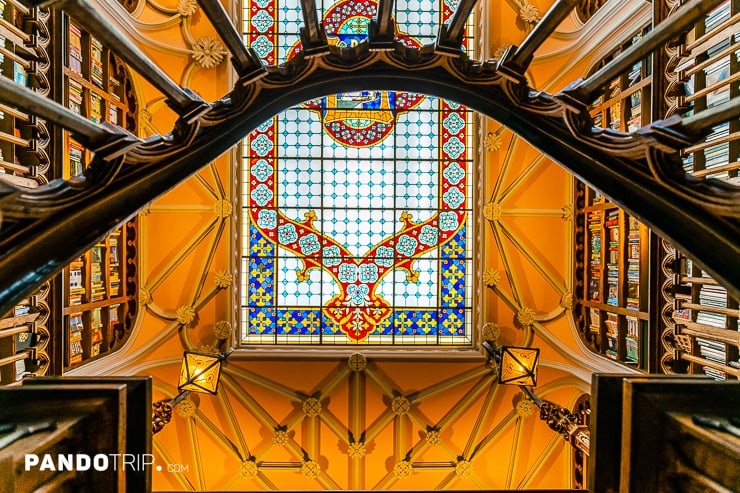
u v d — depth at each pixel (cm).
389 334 676
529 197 651
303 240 672
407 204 679
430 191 679
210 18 188
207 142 212
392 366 647
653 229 190
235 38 200
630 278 528
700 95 370
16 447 141
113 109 544
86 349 499
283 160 668
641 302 490
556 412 435
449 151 676
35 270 156
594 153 205
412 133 677
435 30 661
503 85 226
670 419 172
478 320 655
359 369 638
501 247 654
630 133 189
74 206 168
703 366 398
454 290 680
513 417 642
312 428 643
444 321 681
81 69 471
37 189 159
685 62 398
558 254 651
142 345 605
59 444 158
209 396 630
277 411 639
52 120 148
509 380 489
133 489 182
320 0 655
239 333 649
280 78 224
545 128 222
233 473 638
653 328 443
